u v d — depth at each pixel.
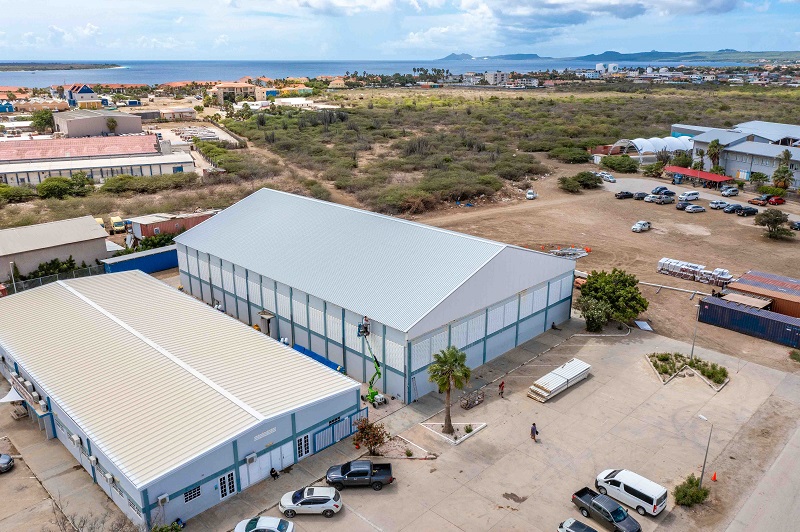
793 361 44.22
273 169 110.38
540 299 47.62
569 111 197.62
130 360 36.62
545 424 36.22
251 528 26.66
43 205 87.19
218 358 37.22
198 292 56.16
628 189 100.69
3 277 56.75
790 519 28.36
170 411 31.36
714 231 77.12
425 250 43.97
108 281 50.78
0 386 40.88
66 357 37.47
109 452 28.39
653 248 70.56
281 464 32.09
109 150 123.44
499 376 42.09
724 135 110.81
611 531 27.41
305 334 44.91
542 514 28.78
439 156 119.50
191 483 28.03
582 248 70.19
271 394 33.16
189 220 71.50
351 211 52.31
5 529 27.97
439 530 27.80
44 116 173.12
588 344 47.06
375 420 36.56
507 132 157.12
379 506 29.42
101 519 28.44
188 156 119.44
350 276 43.16
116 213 84.25
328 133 154.25
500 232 77.19
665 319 51.69
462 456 33.22
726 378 41.31
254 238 52.12
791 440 34.50
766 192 93.06
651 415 37.12
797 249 69.56
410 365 37.53
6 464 32.09
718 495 30.03
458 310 39.75
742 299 51.56
